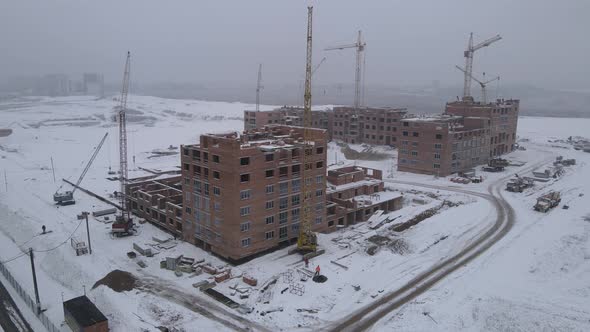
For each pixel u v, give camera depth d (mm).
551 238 92500
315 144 92750
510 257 84000
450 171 156875
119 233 96250
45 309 67812
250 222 81938
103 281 73938
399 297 69688
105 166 178625
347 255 86562
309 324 62250
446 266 81125
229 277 76312
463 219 106562
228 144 77688
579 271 78250
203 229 87688
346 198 116500
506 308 64438
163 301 68125
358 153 199875
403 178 153875
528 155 198250
